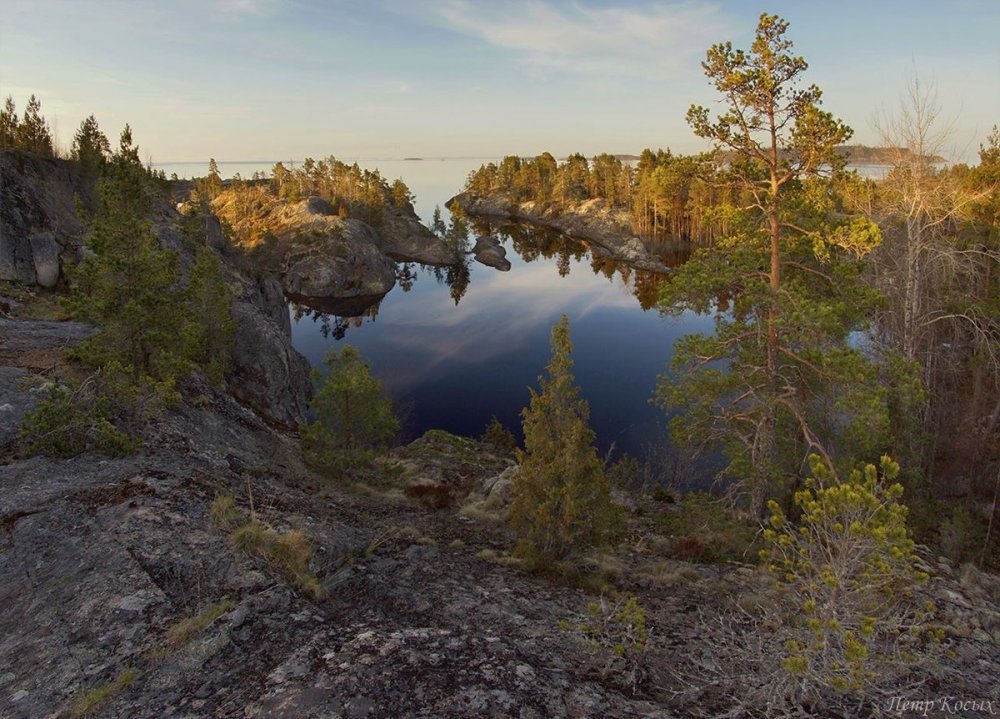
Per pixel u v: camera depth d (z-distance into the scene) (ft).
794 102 45.01
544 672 21.90
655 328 230.89
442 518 53.01
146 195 143.74
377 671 20.16
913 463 64.75
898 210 68.13
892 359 46.39
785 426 52.90
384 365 195.72
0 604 25.48
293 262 305.73
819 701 19.90
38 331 75.25
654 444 121.29
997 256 81.56
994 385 85.61
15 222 109.29
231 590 25.96
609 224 404.57
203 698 19.02
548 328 236.84
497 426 108.88
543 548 38.68
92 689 19.75
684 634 28.37
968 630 32.42
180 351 61.57
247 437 62.64
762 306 48.08
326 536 37.22
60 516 32.14
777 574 38.73
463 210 586.86
